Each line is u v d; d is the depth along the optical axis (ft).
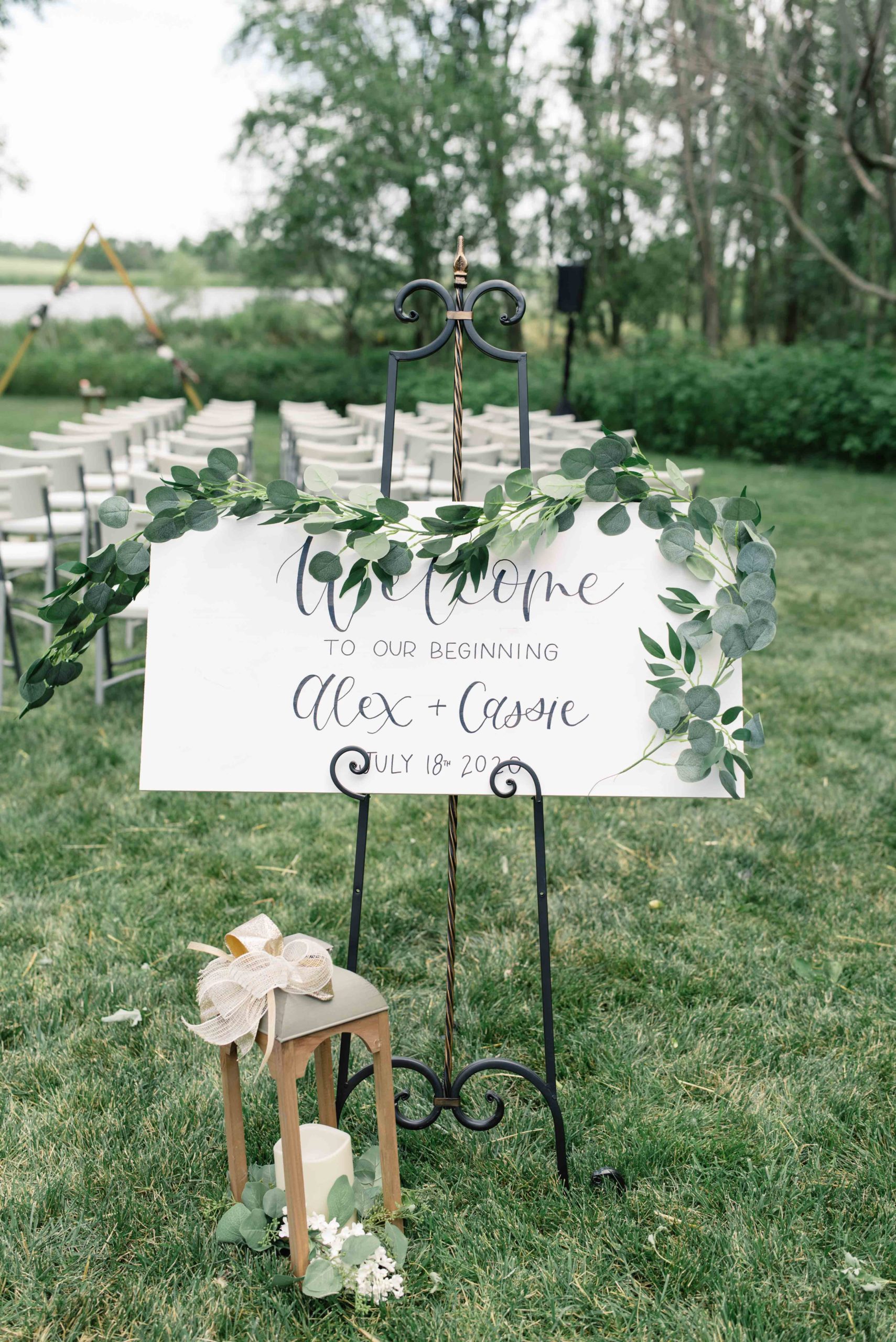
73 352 73.82
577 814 10.96
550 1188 5.84
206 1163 5.96
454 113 67.51
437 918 8.86
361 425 26.07
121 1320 4.97
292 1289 5.11
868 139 48.60
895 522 30.30
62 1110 6.38
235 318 83.76
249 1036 4.97
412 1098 6.67
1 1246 5.35
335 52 67.21
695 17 42.16
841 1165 6.06
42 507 14.10
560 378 53.88
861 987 7.88
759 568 5.37
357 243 73.10
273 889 9.22
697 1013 7.48
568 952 8.34
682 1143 6.11
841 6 34.55
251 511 5.37
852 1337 4.92
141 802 10.97
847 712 14.07
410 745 5.52
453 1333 4.88
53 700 13.92
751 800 11.26
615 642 5.52
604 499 5.36
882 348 63.57
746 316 93.40
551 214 75.25
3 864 9.58
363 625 5.49
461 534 5.39
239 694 5.49
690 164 64.59
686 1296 5.17
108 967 7.95
